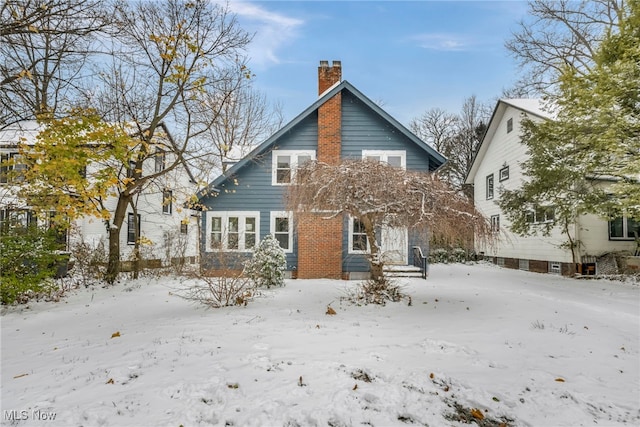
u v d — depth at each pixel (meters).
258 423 3.45
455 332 6.66
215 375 4.50
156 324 7.53
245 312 8.46
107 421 3.47
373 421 3.54
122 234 20.77
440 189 8.65
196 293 9.86
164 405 3.77
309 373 4.59
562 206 13.96
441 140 41.78
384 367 4.81
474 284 13.41
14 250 10.20
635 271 14.62
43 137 7.88
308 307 9.05
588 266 15.77
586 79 12.80
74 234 14.74
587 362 5.17
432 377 4.52
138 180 13.47
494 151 23.44
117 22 9.15
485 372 4.75
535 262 19.12
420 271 14.62
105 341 6.50
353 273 15.23
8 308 10.33
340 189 8.62
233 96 24.88
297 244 15.59
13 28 6.99
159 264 18.05
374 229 9.68
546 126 14.32
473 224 8.55
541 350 5.67
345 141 15.96
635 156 11.47
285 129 15.68
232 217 15.97
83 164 8.00
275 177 16.03
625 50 11.83
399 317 7.90
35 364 5.29
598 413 3.79
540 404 3.95
